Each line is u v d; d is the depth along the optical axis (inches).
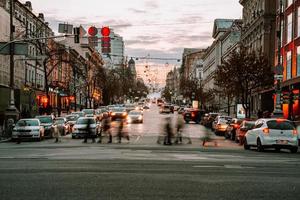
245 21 3253.0
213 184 463.5
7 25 2351.1
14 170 566.6
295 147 1016.9
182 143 1305.4
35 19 2896.2
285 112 2033.7
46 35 3105.3
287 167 644.7
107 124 1316.4
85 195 396.5
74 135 1569.9
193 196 398.0
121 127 1327.5
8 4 2402.8
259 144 1028.5
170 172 555.2
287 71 2156.7
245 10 3275.1
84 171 557.9
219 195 404.2
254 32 2881.4
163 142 1269.7
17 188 430.0
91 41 1154.7
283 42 2234.3
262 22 2613.2
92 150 953.5
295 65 2023.9
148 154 845.2
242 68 2139.5
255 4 2898.6
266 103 2559.1
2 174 526.6
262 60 2180.1
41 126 1438.2
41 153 868.6
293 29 2060.8
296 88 1988.2
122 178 497.0
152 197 390.9
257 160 755.4
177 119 1563.7
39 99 2994.6
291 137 1016.9
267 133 1017.5
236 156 839.7
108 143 1275.8
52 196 391.2
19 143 1320.1
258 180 496.4
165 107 4387.3
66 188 430.9
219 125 1879.9
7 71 2354.8
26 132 1362.0
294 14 2049.7
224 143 1380.4
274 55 2536.9
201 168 604.1
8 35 2363.4
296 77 1941.4
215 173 551.5
